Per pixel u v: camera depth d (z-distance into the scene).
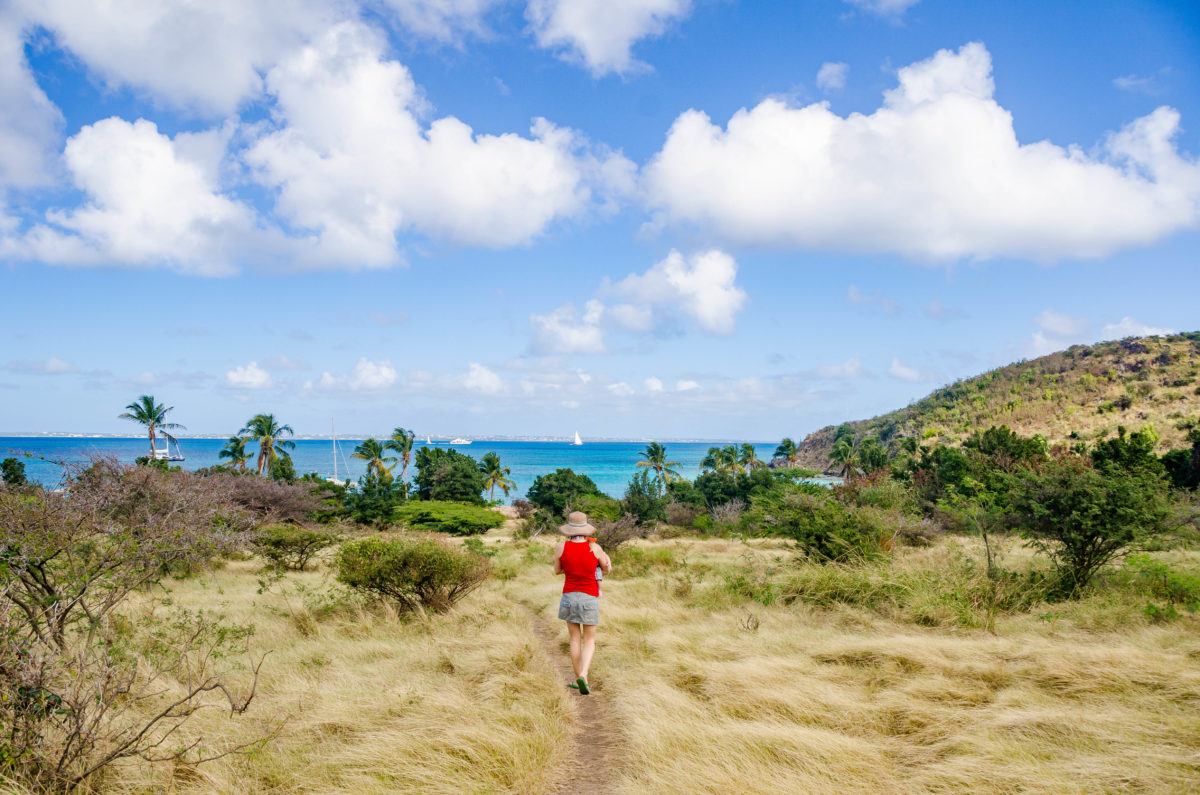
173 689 5.00
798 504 13.41
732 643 7.05
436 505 50.59
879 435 165.38
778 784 3.47
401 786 3.55
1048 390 126.12
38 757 3.33
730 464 83.62
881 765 3.72
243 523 8.05
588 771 4.07
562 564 6.07
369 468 74.50
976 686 5.14
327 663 6.61
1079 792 3.23
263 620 9.30
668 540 30.23
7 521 4.96
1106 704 4.56
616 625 8.65
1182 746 3.72
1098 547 9.37
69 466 6.51
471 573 10.73
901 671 5.71
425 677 5.95
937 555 11.30
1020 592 9.00
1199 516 9.14
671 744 4.11
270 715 4.63
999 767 3.53
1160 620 7.39
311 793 3.47
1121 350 133.25
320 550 18.61
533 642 7.56
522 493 125.50
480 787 3.56
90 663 3.85
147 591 8.95
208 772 3.61
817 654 6.31
